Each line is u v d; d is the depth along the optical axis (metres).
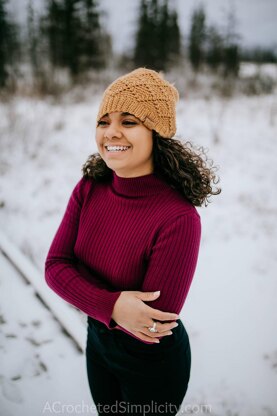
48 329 2.45
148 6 23.03
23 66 22.08
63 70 20.95
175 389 1.21
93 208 1.21
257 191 5.94
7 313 2.57
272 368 2.49
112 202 1.14
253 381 2.37
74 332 2.33
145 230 1.02
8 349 2.27
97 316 1.05
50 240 4.12
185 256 0.96
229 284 3.47
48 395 2.01
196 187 1.08
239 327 2.89
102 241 1.13
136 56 23.48
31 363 2.19
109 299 1.01
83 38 21.61
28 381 2.08
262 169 7.07
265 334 2.82
